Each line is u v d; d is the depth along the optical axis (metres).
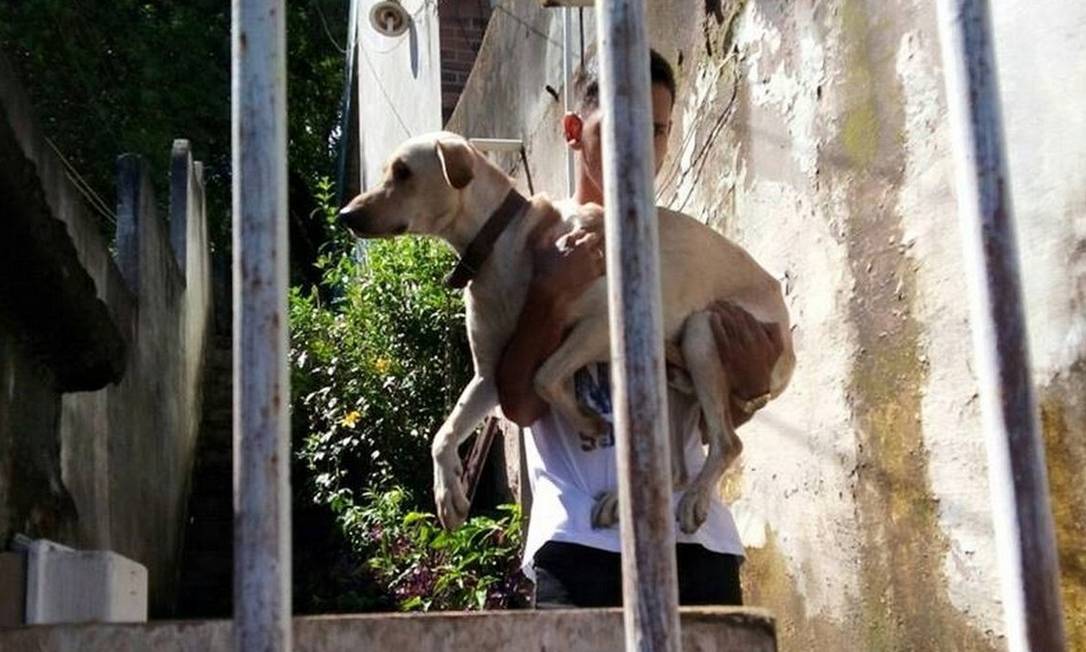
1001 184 1.57
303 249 14.95
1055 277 2.57
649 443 1.43
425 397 7.48
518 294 2.60
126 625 1.79
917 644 3.01
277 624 1.35
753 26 3.99
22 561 2.65
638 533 1.42
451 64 9.81
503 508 6.16
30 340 3.36
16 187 2.75
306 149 15.99
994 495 1.55
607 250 1.50
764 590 3.81
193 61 11.52
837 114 3.42
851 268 3.32
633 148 1.48
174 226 8.66
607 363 2.58
